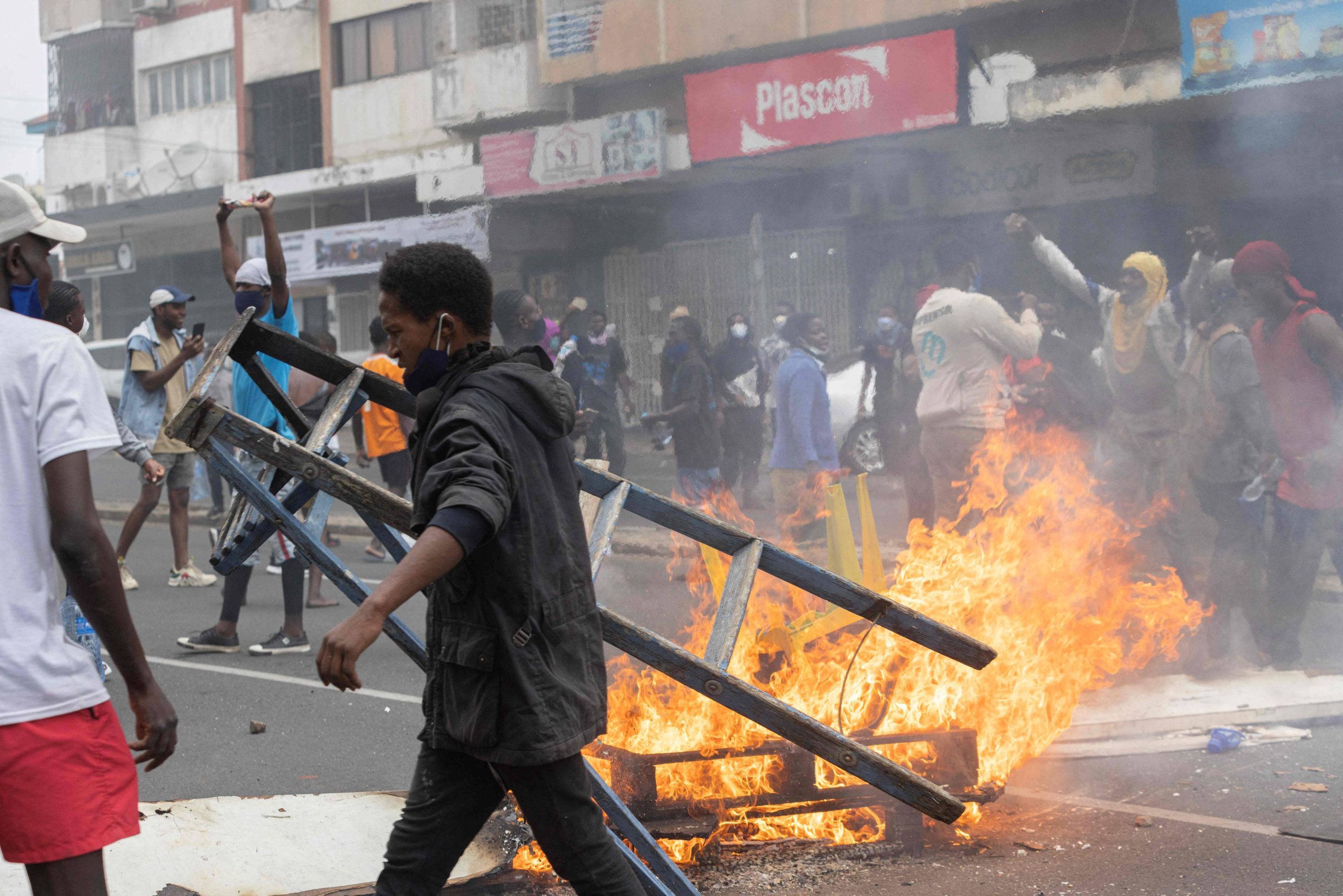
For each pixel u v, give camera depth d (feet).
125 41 99.66
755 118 56.39
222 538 11.60
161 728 7.63
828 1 53.98
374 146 82.94
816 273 62.28
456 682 7.82
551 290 72.18
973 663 10.28
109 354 96.89
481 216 69.46
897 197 58.08
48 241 7.70
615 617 8.92
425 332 8.32
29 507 7.05
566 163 64.49
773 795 12.41
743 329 43.78
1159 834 13.05
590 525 12.47
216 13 92.58
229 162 92.84
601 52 62.85
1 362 7.01
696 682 8.93
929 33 50.44
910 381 44.42
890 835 12.59
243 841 12.16
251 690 20.47
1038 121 48.65
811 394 26.96
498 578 7.72
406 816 8.35
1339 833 12.83
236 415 9.20
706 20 58.34
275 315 19.92
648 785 12.17
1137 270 22.79
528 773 7.90
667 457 58.03
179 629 25.75
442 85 71.15
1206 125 48.55
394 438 32.81
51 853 6.99
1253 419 19.19
